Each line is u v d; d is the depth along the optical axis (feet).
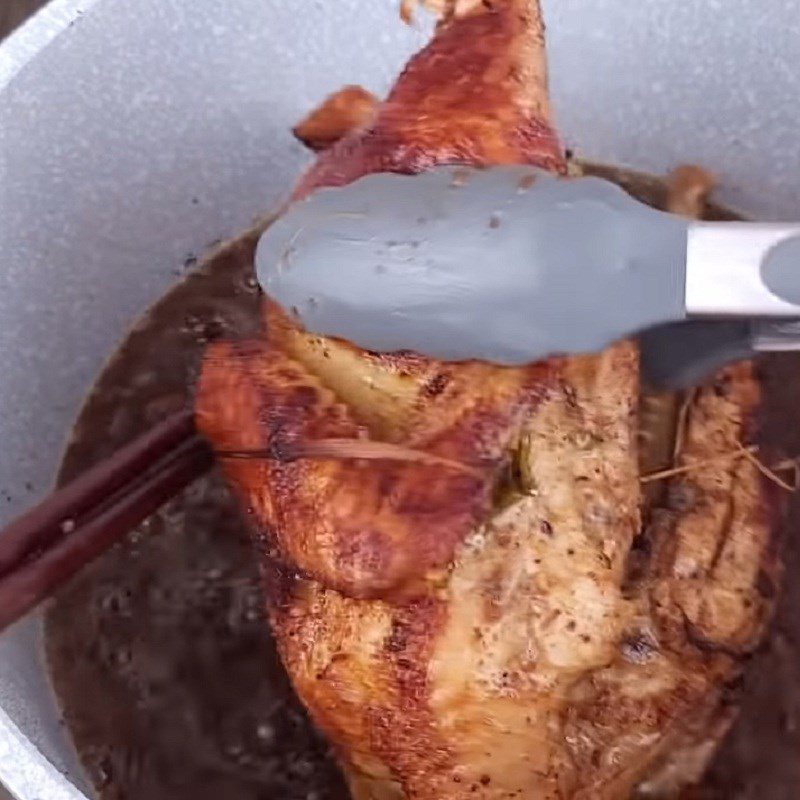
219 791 1.34
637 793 1.28
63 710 1.35
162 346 1.53
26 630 1.34
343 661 1.10
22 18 1.68
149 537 1.41
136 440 1.26
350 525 1.08
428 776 1.12
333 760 1.35
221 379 1.15
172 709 1.37
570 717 1.13
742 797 1.33
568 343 0.99
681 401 1.28
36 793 1.02
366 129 1.20
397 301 1.01
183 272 1.55
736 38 1.48
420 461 1.09
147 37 1.37
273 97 1.51
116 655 1.38
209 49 1.43
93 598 1.39
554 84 1.58
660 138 1.59
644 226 0.96
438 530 1.08
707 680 1.21
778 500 1.30
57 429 1.47
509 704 1.09
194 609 1.40
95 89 1.36
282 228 1.05
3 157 1.30
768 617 1.27
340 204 1.04
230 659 1.39
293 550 1.11
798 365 1.45
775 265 0.92
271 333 1.17
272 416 1.12
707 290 0.93
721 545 1.23
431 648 1.08
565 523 1.11
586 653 1.10
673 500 1.25
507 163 1.11
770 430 1.44
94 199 1.42
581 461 1.12
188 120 1.47
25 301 1.39
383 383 1.12
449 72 1.18
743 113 1.54
